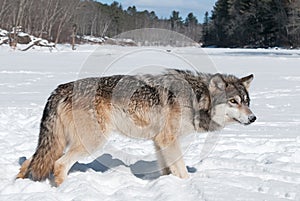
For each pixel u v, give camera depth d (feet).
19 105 34.81
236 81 18.34
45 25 179.63
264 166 19.26
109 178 17.31
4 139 24.12
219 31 288.30
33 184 15.83
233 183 16.47
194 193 15.24
